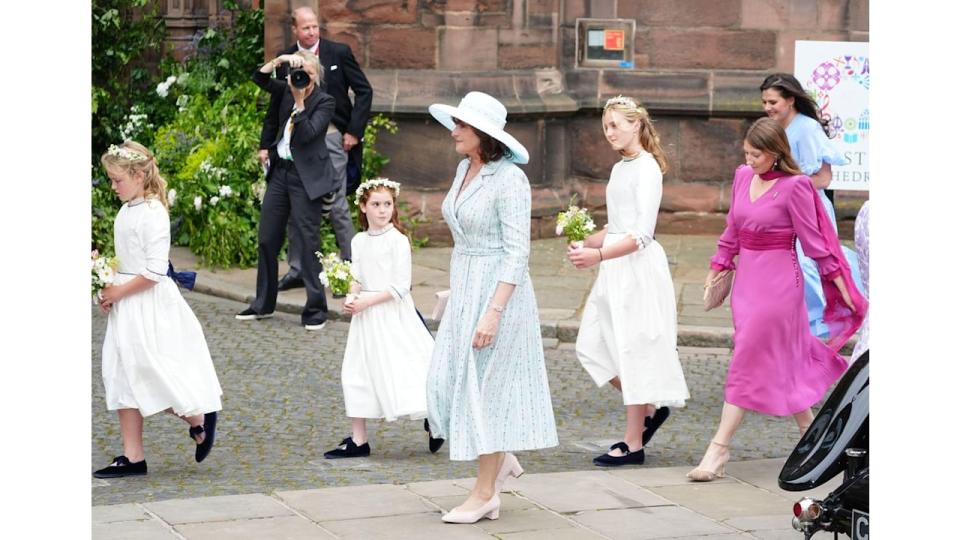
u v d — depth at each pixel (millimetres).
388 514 5875
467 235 5762
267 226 10180
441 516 5855
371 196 7047
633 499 6176
